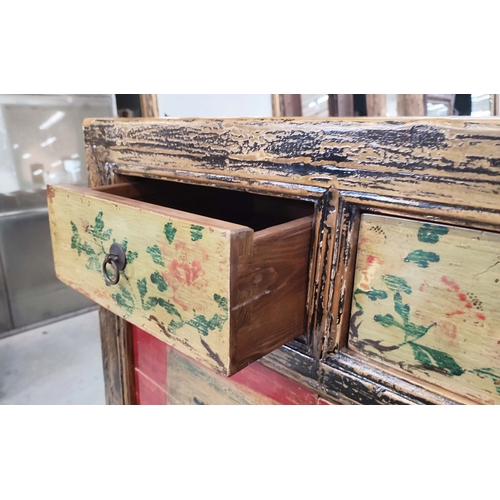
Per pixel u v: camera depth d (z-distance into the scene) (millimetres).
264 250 407
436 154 368
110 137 691
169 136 592
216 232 377
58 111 1626
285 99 1554
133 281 496
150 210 449
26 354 1602
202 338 422
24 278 1734
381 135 398
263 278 414
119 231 497
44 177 1672
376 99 1432
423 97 1384
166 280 448
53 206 609
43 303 1812
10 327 1740
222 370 407
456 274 383
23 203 1656
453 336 394
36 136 1607
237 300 390
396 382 433
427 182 377
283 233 424
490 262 362
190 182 579
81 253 577
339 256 451
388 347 441
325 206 449
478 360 383
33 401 1324
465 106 1335
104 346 910
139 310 500
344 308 464
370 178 413
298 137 457
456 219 367
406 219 403
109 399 952
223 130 524
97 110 1707
